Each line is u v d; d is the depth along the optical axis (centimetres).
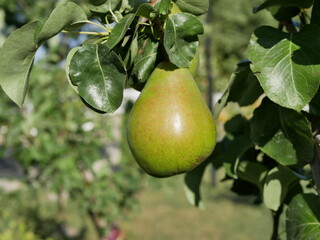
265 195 34
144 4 26
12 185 202
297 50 28
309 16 36
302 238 30
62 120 102
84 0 28
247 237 155
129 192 118
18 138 99
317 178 31
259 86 36
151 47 29
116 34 26
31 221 151
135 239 154
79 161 105
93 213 112
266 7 35
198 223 171
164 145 27
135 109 28
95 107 26
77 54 26
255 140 32
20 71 27
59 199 135
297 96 26
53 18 25
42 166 102
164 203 200
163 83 28
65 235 149
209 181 239
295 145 31
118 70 26
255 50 28
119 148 122
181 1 31
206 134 27
